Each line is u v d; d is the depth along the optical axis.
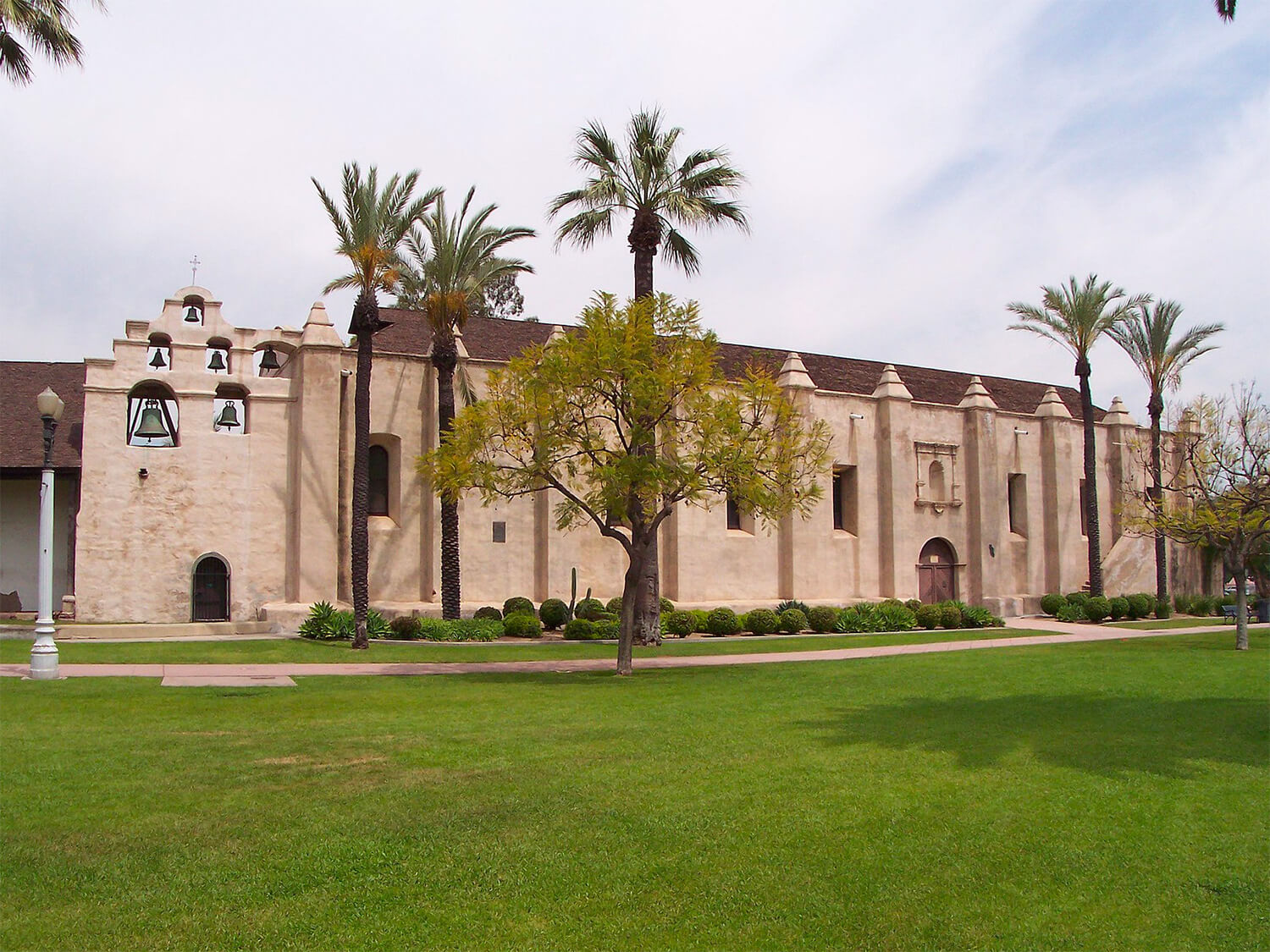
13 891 7.22
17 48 19.12
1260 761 12.08
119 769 10.70
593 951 6.55
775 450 22.59
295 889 7.39
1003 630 35.38
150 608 28.03
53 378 33.34
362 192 26.25
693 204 26.41
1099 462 47.81
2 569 30.25
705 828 9.00
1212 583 52.28
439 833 8.73
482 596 31.92
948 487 42.22
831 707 15.82
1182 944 6.98
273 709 15.02
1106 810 9.92
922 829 9.15
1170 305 43.75
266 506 29.53
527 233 30.34
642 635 27.31
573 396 21.48
